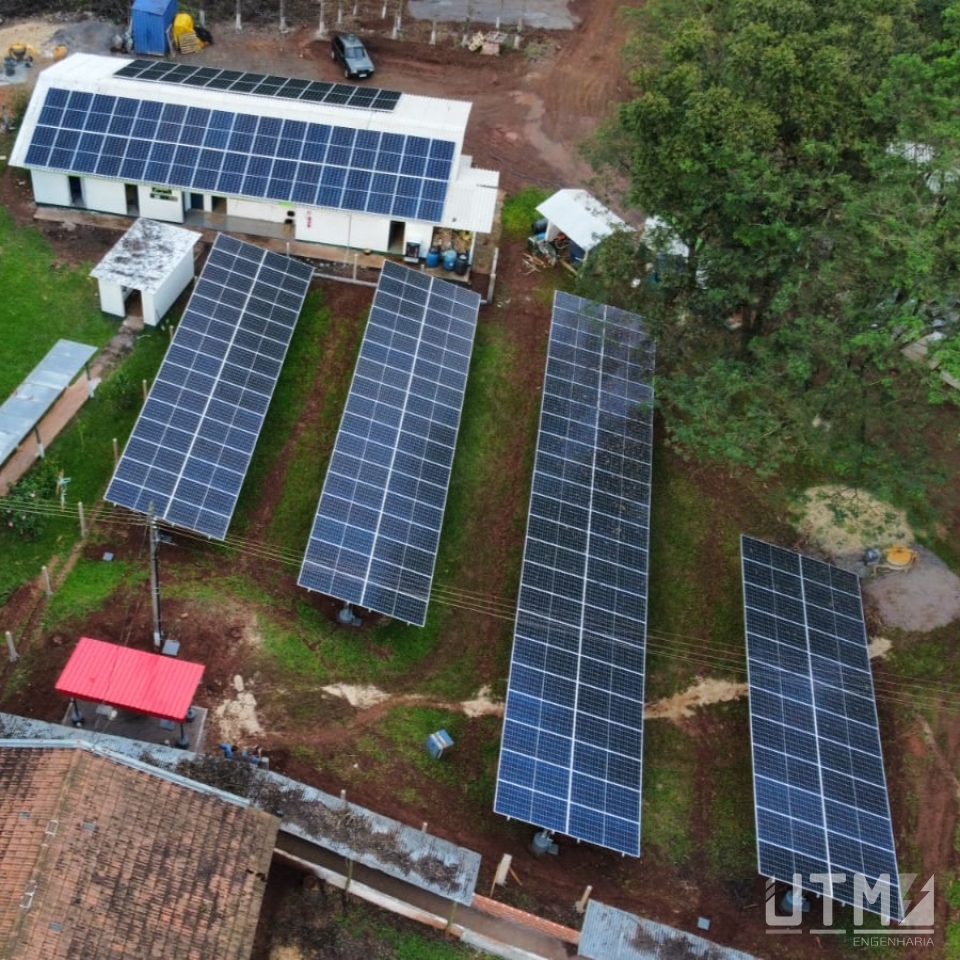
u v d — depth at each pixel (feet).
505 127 233.96
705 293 159.12
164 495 139.64
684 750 136.26
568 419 159.84
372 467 147.64
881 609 153.79
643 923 113.50
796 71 144.25
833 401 147.54
